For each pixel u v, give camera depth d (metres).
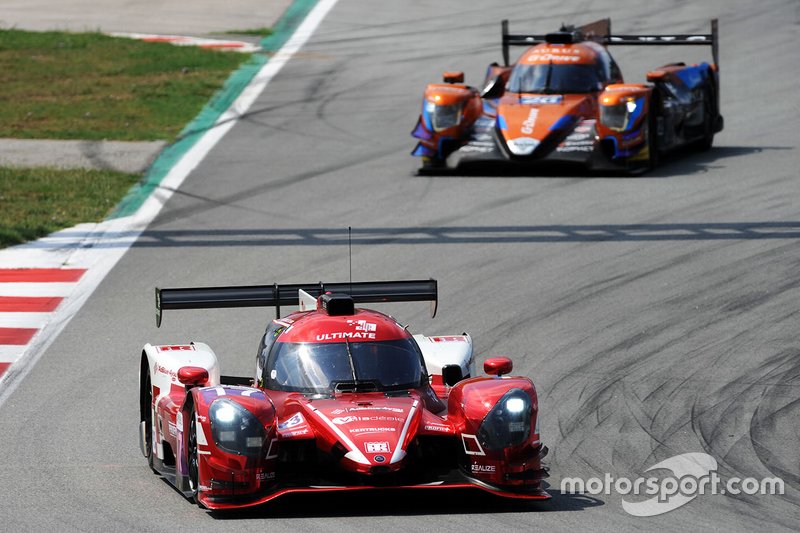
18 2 162.62
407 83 112.38
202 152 89.62
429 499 32.06
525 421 30.97
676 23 132.75
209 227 69.31
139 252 64.31
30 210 72.81
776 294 54.12
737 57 119.00
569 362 46.41
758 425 39.34
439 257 61.72
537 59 82.25
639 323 50.84
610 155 78.25
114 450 37.50
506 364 33.41
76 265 61.97
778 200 71.44
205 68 121.38
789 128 94.00
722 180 77.19
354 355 33.38
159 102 107.12
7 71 119.81
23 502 31.95
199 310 54.75
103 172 83.50
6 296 56.50
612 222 67.56
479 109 81.62
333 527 29.16
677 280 56.75
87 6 158.50
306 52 127.94
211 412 29.95
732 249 61.56
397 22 140.75
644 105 78.12
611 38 88.50
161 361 35.56
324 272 59.38
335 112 102.56
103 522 29.94
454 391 32.28
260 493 29.98
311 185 78.88
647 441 37.91
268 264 61.22
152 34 140.38
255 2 157.50
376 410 31.12
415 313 53.41
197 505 31.30
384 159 86.06
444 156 80.56
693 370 45.06
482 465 30.86
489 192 75.62
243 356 47.94
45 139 93.94
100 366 46.97
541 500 31.83
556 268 59.31
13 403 42.66
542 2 147.38
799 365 45.31
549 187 76.50
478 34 132.25
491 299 54.81
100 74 118.88
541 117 78.69
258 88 112.50
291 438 30.39
